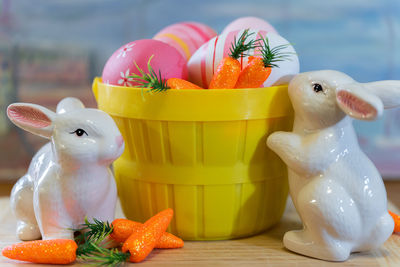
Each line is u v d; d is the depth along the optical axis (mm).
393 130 845
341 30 845
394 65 846
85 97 855
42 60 851
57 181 507
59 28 848
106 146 494
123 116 534
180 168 531
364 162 515
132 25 851
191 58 568
